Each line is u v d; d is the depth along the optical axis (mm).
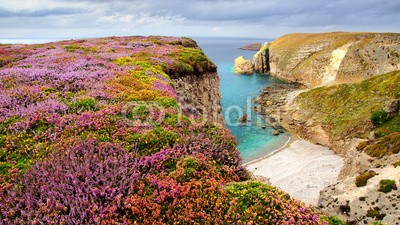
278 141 72125
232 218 9906
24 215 8977
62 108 17250
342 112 77312
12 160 12438
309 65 163250
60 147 13023
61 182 10172
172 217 9617
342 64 129000
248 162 59062
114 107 18281
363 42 124562
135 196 10023
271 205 10500
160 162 12688
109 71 27516
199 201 10383
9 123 15367
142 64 34406
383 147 39688
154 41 59781
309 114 85500
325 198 33312
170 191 10617
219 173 13125
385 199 27969
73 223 8672
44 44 54688
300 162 58438
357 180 32812
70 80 23109
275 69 198500
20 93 18969
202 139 15695
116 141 14016
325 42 180000
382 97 74812
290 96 117562
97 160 11789
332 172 51750
